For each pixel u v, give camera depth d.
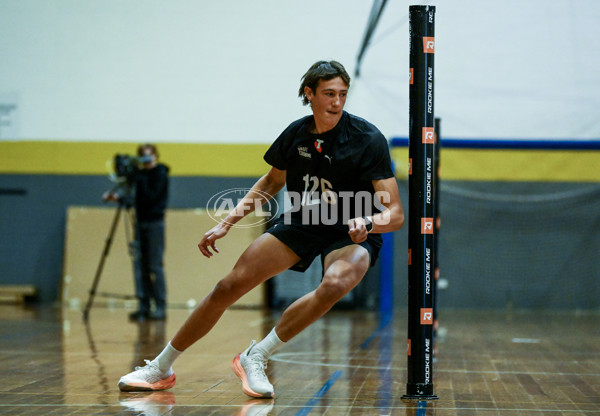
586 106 21.12
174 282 20.97
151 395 6.89
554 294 21.14
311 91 6.34
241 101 21.83
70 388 7.27
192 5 21.92
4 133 21.91
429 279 6.81
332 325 15.73
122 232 21.30
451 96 21.41
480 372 8.79
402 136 21.17
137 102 21.89
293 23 21.75
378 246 6.74
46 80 21.94
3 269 21.80
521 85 21.27
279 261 6.53
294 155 6.57
